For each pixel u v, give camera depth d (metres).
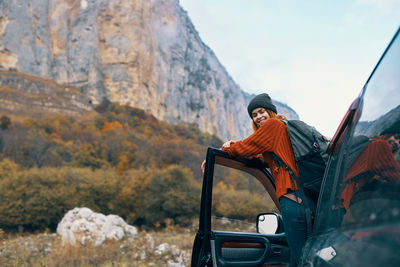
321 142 1.67
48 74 136.00
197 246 1.95
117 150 76.12
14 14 132.50
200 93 177.88
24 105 109.00
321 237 1.19
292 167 1.73
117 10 147.00
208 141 134.38
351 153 1.11
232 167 2.07
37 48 135.75
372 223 0.80
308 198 1.69
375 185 0.89
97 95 133.88
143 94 142.88
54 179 39.00
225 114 195.62
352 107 1.28
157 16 166.88
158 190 38.09
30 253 6.23
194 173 41.19
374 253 0.72
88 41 140.88
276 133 1.80
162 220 36.84
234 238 1.99
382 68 1.10
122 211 40.69
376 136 0.97
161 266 5.42
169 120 153.12
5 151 64.81
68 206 36.59
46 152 65.88
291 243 1.69
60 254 6.06
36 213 33.69
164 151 80.12
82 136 84.31
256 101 2.08
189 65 181.88
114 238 8.80
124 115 119.75
